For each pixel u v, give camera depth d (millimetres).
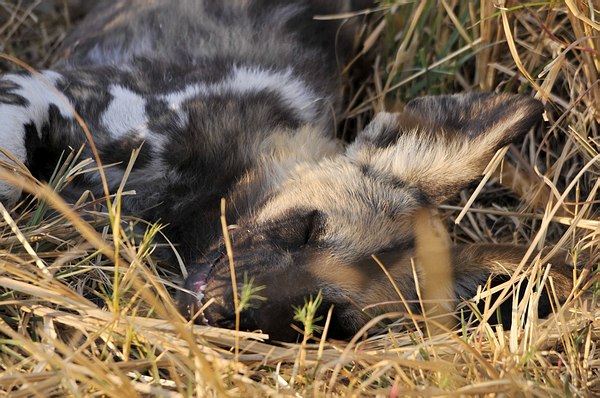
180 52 6742
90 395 4188
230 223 5855
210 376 4059
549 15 6645
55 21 8617
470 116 5668
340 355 4719
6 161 5391
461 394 4297
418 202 5789
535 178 6938
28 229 5281
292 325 4887
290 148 6227
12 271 4641
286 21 7309
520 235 6922
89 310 4711
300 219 5500
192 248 5887
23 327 4699
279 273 5203
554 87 7215
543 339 5078
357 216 5590
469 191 7262
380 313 5355
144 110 5980
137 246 5730
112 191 5910
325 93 7070
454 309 5547
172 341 4609
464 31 7156
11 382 4152
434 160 5738
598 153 6555
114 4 7629
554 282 5500
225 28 7023
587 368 4973
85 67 6469
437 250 5570
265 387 4391
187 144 5977
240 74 6535
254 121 6270
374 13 7941
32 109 5680
